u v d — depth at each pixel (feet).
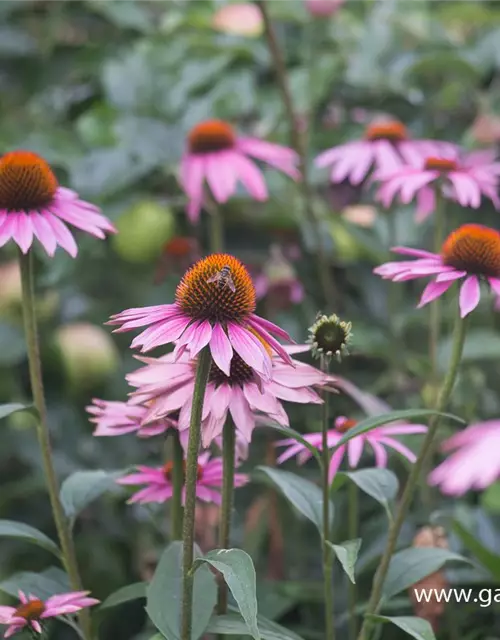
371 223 6.19
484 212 6.27
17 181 4.60
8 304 6.15
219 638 4.57
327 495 4.47
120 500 6.00
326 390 4.35
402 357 5.94
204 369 4.18
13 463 6.18
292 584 5.29
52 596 4.59
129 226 5.93
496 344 5.77
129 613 5.89
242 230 6.30
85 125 6.24
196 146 5.75
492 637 5.20
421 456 4.55
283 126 6.31
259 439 5.91
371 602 4.54
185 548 4.23
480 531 5.34
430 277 6.20
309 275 6.33
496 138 6.20
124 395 6.14
